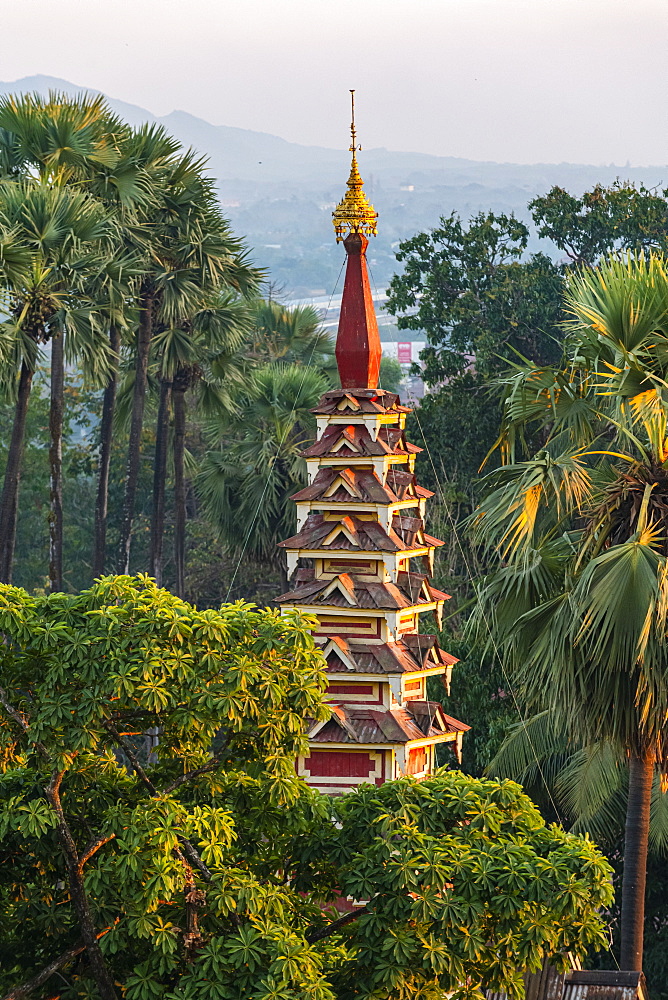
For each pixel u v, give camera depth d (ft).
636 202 363.15
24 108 262.47
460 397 349.00
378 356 152.05
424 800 119.24
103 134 272.92
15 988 107.55
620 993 144.66
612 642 145.89
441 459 344.69
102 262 256.73
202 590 465.47
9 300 253.65
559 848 115.85
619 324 149.07
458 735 148.87
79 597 110.11
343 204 151.12
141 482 513.04
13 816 107.04
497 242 377.50
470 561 310.86
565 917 111.24
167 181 299.99
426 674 147.84
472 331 361.71
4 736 107.65
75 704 103.91
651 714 149.07
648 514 151.64
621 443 172.24
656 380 146.51
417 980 110.52
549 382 160.76
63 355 287.07
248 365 346.95
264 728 109.50
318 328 468.75
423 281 460.96
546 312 352.90
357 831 117.29
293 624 113.19
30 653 107.34
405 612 147.33
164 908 109.19
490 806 118.52
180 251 304.09
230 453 345.92
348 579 146.51
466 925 108.17
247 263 323.37
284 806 117.29
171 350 326.65
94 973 109.60
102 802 114.21
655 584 140.67
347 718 143.54
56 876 120.37
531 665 160.04
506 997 143.84
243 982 101.86
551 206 370.94
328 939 119.03
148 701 102.78
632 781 160.35
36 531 497.46
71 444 561.43
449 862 111.04
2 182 246.68
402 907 108.78
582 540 159.33
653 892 210.38
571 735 174.70
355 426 149.07
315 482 149.48
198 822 105.91
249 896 105.60
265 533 336.08
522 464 158.10
